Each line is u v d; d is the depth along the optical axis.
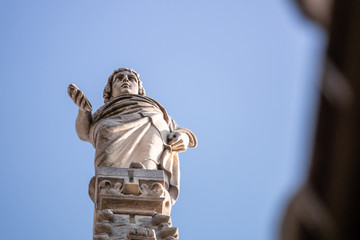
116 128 16.61
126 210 14.59
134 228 12.88
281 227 5.14
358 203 4.95
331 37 5.00
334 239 4.99
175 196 16.11
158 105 18.00
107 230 13.75
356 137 4.94
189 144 17.67
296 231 5.07
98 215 14.20
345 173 4.96
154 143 16.59
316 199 5.04
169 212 14.99
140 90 19.16
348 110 4.95
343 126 4.96
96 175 15.38
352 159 4.95
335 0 4.98
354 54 4.96
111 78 19.20
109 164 15.98
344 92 4.96
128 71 19.25
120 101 17.80
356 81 4.95
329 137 5.00
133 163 15.52
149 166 16.05
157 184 15.05
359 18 4.94
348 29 4.96
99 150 16.31
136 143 16.47
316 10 5.02
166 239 13.41
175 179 16.41
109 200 14.64
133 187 14.84
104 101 18.95
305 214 5.03
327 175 5.02
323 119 5.00
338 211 4.99
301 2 5.02
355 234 4.96
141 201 14.70
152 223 14.10
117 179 15.05
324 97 4.99
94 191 15.81
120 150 16.25
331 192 5.01
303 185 5.09
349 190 4.96
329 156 5.00
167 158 16.58
